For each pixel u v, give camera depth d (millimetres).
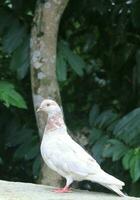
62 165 7152
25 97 10188
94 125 9461
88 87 11125
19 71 9375
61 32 10703
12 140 9852
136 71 10164
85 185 9766
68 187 7488
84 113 10719
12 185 7617
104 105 10961
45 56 9016
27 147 9656
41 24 9008
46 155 7285
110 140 8781
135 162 8375
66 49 9484
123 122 8867
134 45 10688
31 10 10047
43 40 9016
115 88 11031
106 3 10492
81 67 9453
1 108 10125
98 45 11109
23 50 9414
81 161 7141
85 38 10906
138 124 8781
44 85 9016
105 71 11172
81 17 10852
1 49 10117
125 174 9320
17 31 9555
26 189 7348
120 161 9289
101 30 10977
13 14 9758
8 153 10211
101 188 9750
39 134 8961
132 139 8750
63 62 9336
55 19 9008
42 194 7023
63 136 7375
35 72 9055
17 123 10031
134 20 10078
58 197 6848
